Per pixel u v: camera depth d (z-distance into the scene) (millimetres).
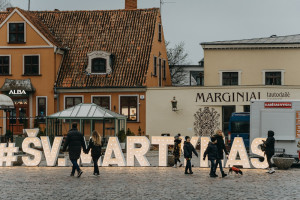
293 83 45875
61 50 46625
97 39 47844
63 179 21641
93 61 46062
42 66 45906
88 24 49000
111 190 18250
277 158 26453
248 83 46406
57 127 40375
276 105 28688
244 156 26781
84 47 47531
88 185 19641
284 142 28594
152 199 16219
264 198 16406
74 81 45688
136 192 17750
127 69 45594
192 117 43781
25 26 46219
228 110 43344
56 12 50312
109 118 37000
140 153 27578
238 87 43000
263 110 28828
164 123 44250
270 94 42469
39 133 39750
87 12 49906
